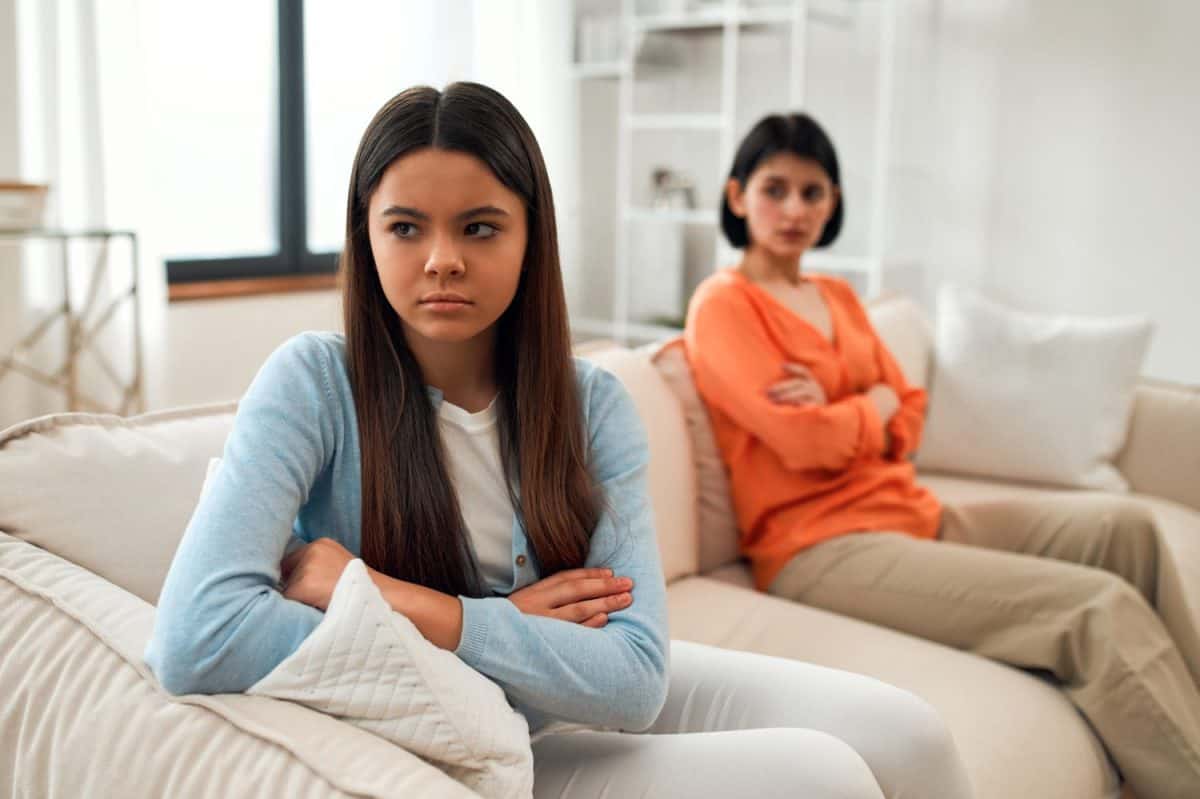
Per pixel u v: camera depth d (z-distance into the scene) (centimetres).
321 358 109
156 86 342
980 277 395
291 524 102
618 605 112
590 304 494
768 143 206
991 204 389
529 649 102
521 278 112
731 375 194
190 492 124
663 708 127
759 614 173
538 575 117
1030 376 259
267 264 381
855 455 196
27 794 95
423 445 109
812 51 424
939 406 267
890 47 372
